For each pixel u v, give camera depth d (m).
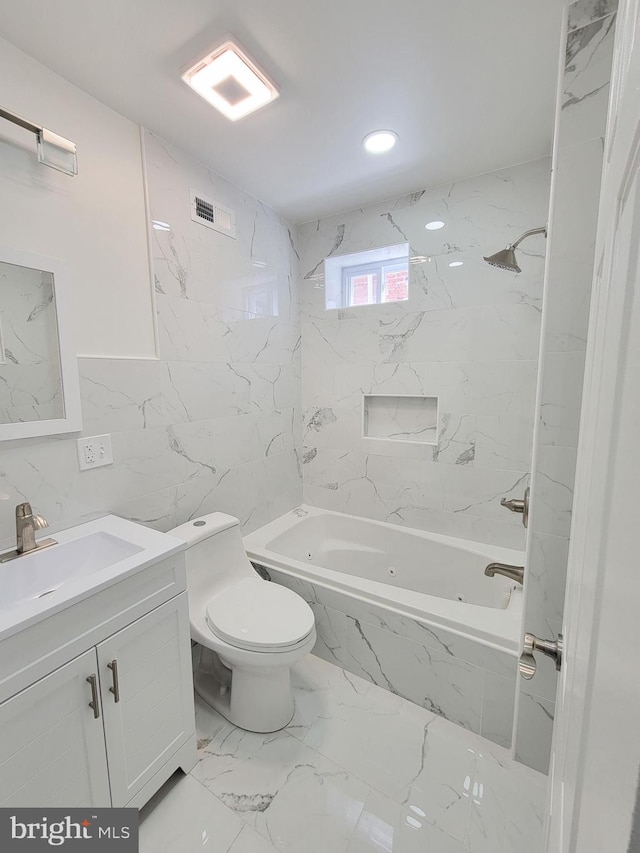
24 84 1.20
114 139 1.46
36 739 0.91
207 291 1.89
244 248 2.10
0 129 1.16
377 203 2.23
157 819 1.21
